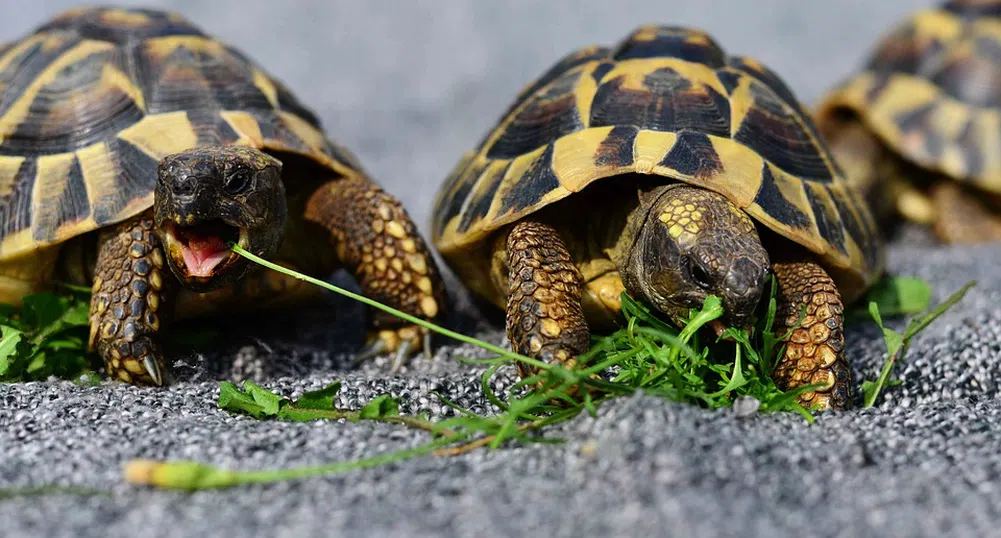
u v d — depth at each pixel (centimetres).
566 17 137
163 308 48
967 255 63
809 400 47
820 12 141
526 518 41
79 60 51
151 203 48
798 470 43
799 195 49
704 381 46
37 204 49
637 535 40
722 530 40
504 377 48
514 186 49
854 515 41
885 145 71
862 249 50
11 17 124
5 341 48
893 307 54
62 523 41
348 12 137
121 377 48
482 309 55
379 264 51
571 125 50
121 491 42
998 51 71
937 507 41
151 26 53
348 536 40
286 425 45
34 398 47
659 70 50
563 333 46
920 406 47
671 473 41
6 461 43
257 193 47
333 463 43
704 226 46
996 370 49
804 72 117
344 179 52
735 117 50
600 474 42
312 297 53
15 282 49
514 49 125
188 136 50
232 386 47
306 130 52
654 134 48
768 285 48
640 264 47
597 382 44
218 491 42
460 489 42
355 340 53
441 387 48
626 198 48
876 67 74
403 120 100
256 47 125
